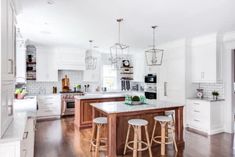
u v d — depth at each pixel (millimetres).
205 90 5258
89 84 7387
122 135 3518
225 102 4793
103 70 7781
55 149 3477
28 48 6223
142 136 3686
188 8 2836
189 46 5168
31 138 2781
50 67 6430
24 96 4457
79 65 6781
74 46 6316
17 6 2617
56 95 6309
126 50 6934
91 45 6066
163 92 5824
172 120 3582
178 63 5289
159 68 6035
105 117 3590
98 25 3748
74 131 4660
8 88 1876
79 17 3258
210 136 4371
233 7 2801
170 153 3371
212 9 2879
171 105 3646
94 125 3539
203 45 4891
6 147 1505
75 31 4250
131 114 3254
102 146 3498
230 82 4691
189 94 5180
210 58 4715
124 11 2967
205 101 4660
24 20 3412
